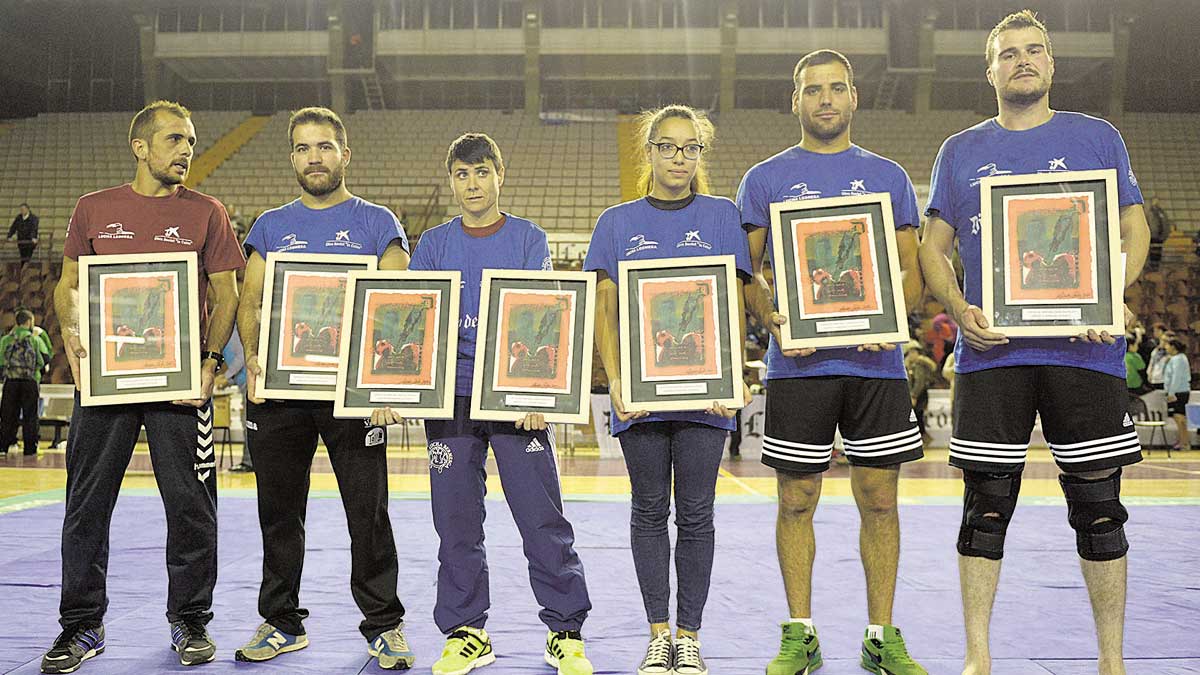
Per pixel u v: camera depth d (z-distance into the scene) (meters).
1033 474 9.55
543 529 3.03
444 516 3.06
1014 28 2.85
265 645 3.04
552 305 3.08
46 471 9.28
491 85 25.92
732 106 24.22
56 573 4.23
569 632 3.00
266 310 3.09
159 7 24.09
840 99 3.06
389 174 21.25
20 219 16.52
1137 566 4.61
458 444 3.09
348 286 3.08
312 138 3.19
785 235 3.02
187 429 3.08
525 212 19.80
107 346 3.03
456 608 3.03
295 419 3.11
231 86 26.44
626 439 3.06
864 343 2.90
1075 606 3.76
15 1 23.17
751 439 11.98
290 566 3.11
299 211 3.27
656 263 3.06
